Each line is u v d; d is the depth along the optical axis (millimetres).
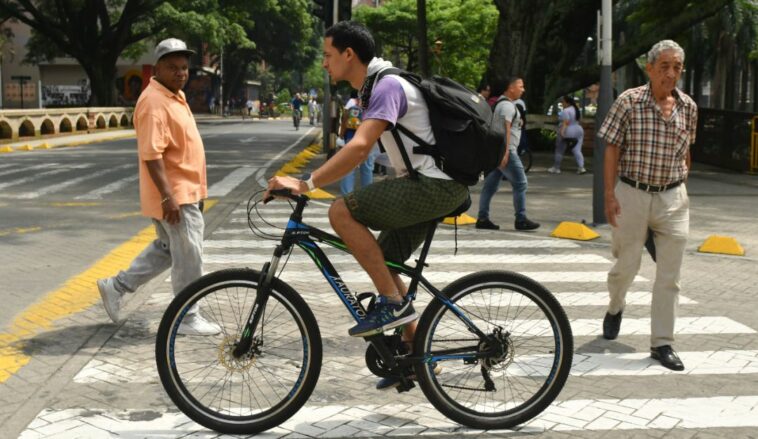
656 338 4805
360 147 3402
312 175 3467
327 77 22031
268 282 3678
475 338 3770
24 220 10016
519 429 3787
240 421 3686
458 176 3529
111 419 3830
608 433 3744
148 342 5074
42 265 7387
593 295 6570
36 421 3781
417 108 3482
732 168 19422
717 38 46906
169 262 5352
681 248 4746
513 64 23812
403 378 3746
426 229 3762
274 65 69875
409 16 50625
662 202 4738
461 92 3572
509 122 9336
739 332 5496
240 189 13586
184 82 4902
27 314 5680
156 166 4766
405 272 3703
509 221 10602
